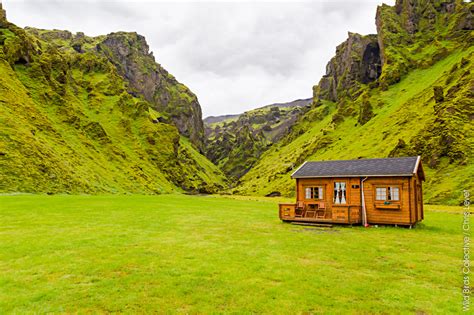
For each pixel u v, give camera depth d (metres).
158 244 23.08
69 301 12.85
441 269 17.62
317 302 12.89
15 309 12.02
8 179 81.19
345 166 39.16
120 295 13.44
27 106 126.06
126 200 65.44
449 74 165.62
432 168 108.88
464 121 118.25
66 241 23.53
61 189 93.25
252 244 23.59
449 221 40.62
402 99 196.38
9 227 29.36
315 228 32.69
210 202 71.62
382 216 34.75
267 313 11.90
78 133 152.25
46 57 176.00
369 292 14.03
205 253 20.52
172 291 13.83
